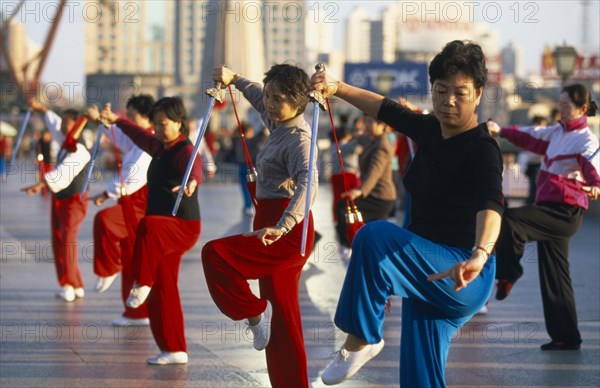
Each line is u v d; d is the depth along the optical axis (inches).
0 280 450.3
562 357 305.0
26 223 713.6
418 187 189.6
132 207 336.5
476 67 183.5
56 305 393.7
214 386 270.8
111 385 271.1
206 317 367.2
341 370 191.3
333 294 419.8
